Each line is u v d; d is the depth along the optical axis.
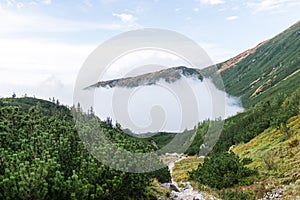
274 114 44.81
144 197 13.87
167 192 16.47
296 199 16.30
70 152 12.16
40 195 9.37
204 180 23.55
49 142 12.09
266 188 19.12
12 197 9.13
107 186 11.40
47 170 9.97
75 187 10.12
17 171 9.85
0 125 12.56
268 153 26.17
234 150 40.75
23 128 13.56
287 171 20.95
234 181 22.05
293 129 32.56
